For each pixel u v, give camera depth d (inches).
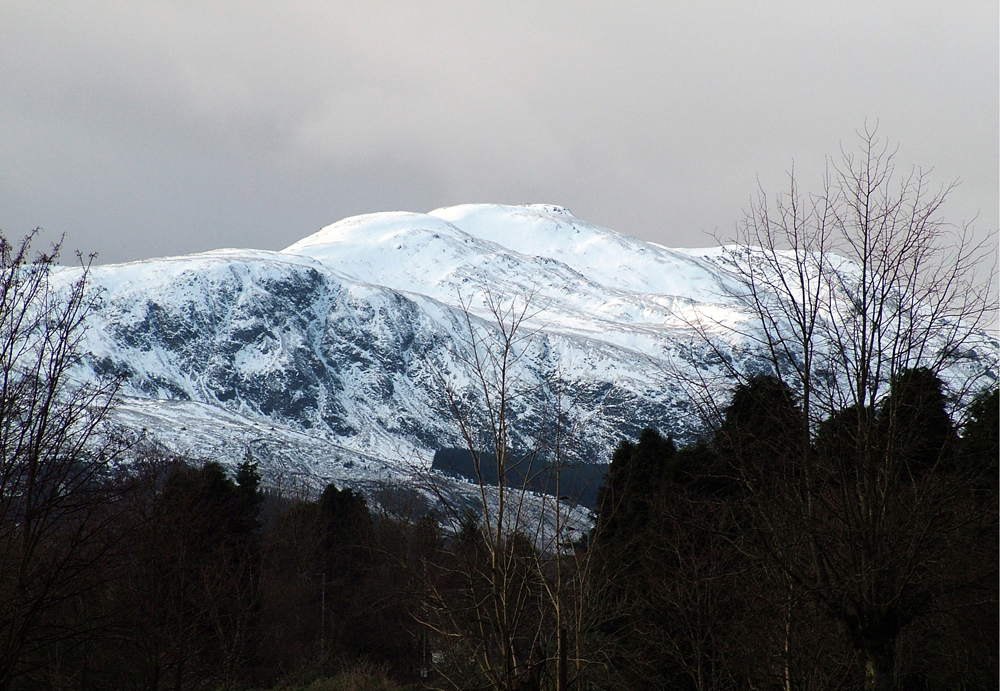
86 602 2915.8
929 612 2201.0
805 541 2250.2
